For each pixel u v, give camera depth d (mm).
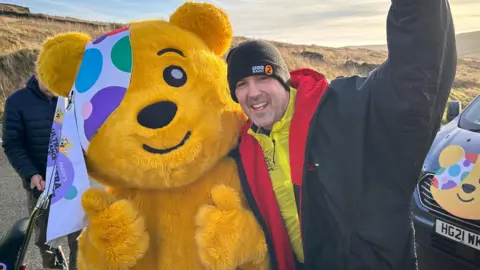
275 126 1133
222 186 1209
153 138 1100
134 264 1164
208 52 1265
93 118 1136
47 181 1230
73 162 1172
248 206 1230
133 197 1244
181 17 1287
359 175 997
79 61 1242
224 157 1276
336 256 1056
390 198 1017
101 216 1145
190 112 1133
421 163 994
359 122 989
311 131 1040
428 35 876
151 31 1211
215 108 1194
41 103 1947
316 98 1090
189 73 1184
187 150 1120
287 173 1137
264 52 1089
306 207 1056
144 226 1185
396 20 914
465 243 1728
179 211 1229
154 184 1152
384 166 1008
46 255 2059
